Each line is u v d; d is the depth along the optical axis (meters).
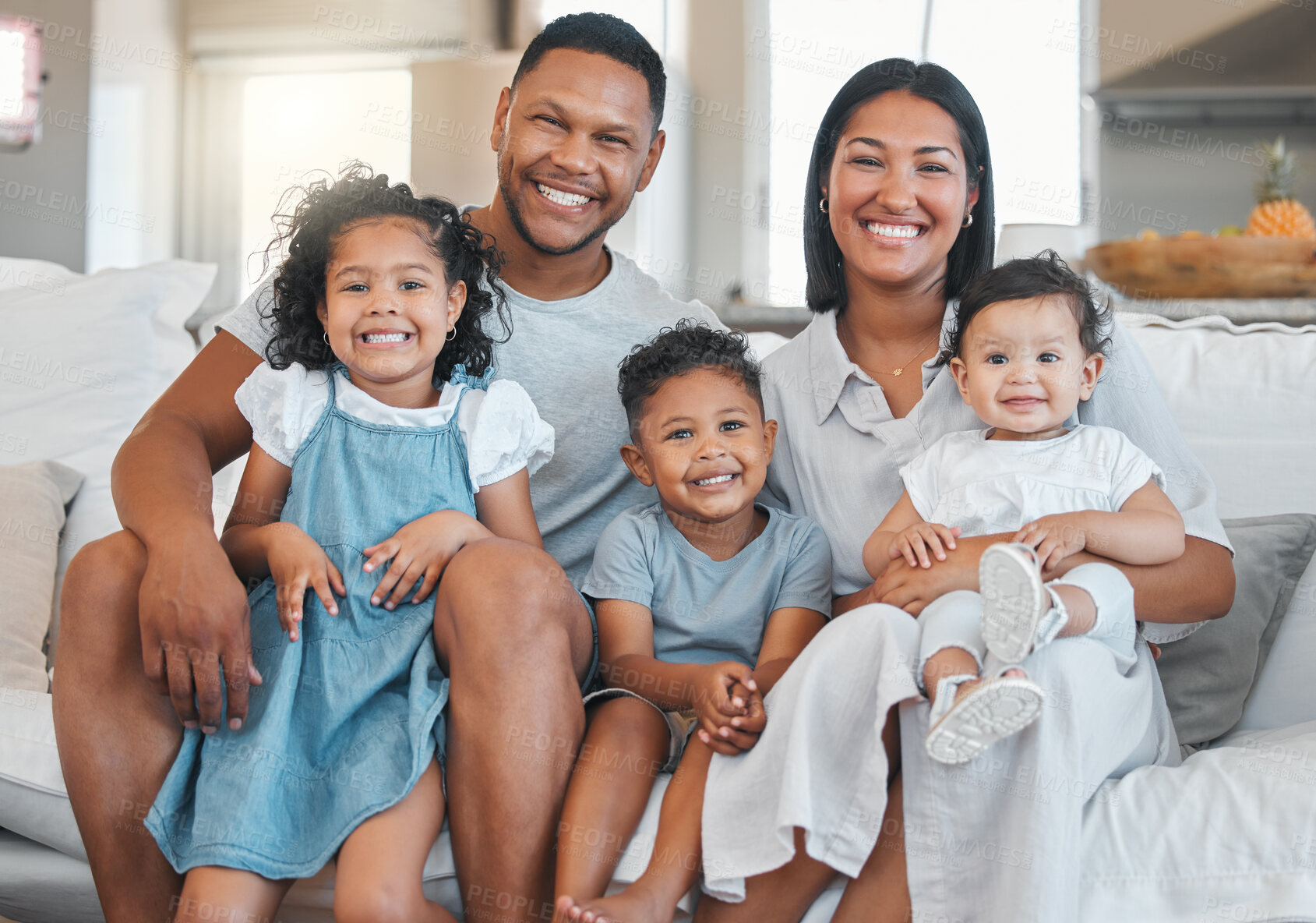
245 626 1.07
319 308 1.32
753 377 1.41
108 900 1.07
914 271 1.42
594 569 1.38
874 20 3.74
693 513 1.36
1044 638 1.02
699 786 1.09
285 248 1.40
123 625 1.09
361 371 1.28
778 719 1.03
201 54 3.67
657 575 1.37
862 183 1.41
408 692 1.13
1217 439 1.60
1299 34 3.51
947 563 1.18
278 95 3.68
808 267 1.58
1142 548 1.18
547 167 1.48
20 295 1.89
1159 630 1.29
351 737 1.10
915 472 1.36
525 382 1.54
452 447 1.31
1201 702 1.37
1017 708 0.93
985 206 1.50
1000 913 0.96
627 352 1.58
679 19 3.85
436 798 1.06
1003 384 1.30
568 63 1.49
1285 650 1.40
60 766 1.13
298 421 1.29
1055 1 3.59
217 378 1.41
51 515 1.62
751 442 1.36
